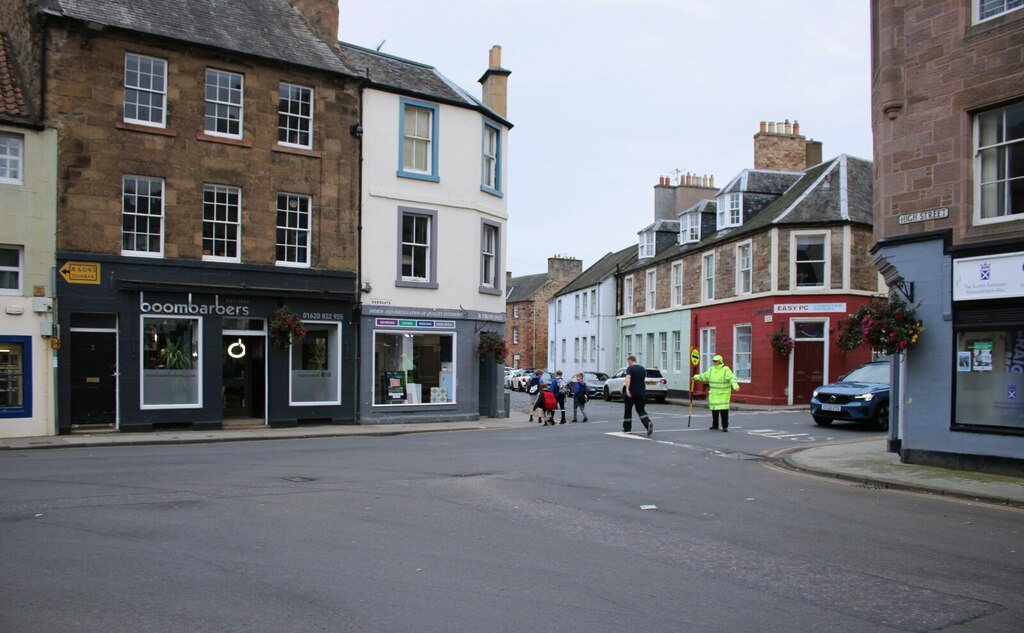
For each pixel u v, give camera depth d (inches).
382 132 901.8
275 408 821.2
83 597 224.4
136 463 499.2
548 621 212.2
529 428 860.6
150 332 762.2
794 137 1520.7
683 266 1560.0
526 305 2748.5
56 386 706.8
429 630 203.8
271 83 828.6
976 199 510.0
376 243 892.0
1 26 791.1
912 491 446.6
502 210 1035.3
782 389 1222.9
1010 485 445.4
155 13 783.7
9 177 696.4
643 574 259.9
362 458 543.8
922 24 540.4
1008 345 484.7
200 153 783.7
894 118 557.3
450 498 388.2
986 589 249.6
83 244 721.6
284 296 824.3
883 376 829.8
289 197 844.0
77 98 722.2
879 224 578.2
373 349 885.8
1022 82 479.8
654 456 576.4
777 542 308.7
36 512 334.0
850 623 215.9
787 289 1221.7
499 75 1082.1
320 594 230.5
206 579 242.8
